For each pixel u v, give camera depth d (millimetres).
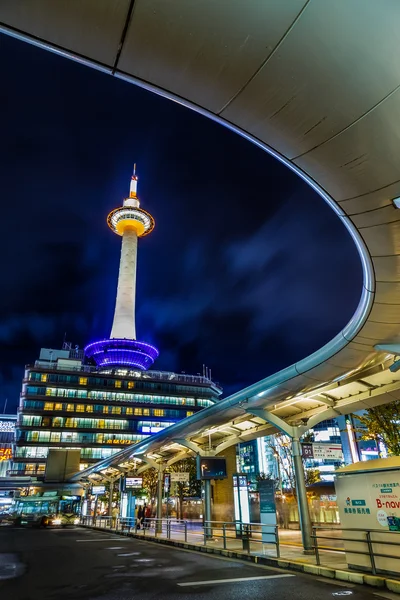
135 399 98688
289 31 3740
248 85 4340
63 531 35562
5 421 132500
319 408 16391
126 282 128000
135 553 17938
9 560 16188
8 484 78688
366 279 8250
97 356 124062
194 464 49906
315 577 11148
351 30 3697
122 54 4160
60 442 88812
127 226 134125
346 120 4598
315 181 5797
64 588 10492
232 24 3721
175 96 4730
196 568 13336
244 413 17594
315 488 26281
